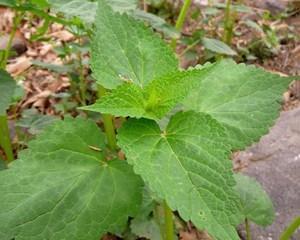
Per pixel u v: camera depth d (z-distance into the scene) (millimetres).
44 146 213
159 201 288
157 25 355
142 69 229
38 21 679
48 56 609
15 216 197
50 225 199
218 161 187
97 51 225
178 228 351
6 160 426
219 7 586
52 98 529
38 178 206
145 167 184
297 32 639
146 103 208
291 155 412
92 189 209
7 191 201
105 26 228
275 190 382
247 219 295
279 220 355
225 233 172
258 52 592
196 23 643
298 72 563
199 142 194
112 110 198
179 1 675
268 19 646
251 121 223
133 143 194
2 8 718
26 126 393
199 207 177
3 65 358
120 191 210
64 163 212
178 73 202
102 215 205
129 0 289
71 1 282
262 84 232
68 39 631
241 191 289
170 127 202
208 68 201
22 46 617
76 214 203
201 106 230
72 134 219
